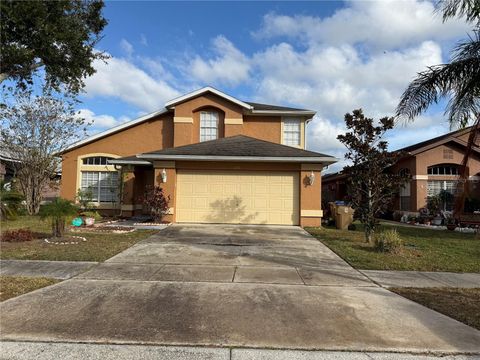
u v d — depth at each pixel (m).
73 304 5.41
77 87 16.62
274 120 20.12
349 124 11.52
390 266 8.24
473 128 8.56
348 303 5.61
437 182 20.45
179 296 5.83
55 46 13.90
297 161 15.15
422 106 8.99
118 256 8.84
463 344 4.21
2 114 18.83
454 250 10.59
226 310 5.22
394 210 23.44
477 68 8.19
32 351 3.91
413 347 4.11
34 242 10.47
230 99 19.16
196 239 11.53
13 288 6.15
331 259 8.91
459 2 7.96
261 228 14.42
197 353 3.92
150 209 15.33
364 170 11.52
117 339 4.23
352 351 4.00
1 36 12.36
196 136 19.56
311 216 15.22
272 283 6.68
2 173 21.31
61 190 20.02
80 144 20.00
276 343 4.18
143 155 15.05
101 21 15.21
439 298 5.97
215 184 15.60
